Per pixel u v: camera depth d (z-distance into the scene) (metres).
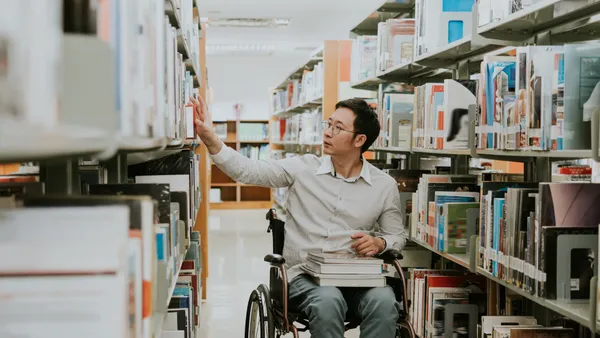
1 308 0.70
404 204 3.66
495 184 2.48
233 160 2.67
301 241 2.70
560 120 2.00
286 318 2.30
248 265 5.85
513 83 2.28
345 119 2.66
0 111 0.51
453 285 2.96
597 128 1.74
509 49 3.15
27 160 0.80
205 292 4.61
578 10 2.22
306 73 6.77
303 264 2.58
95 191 1.59
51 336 0.71
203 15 8.20
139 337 0.89
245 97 11.66
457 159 3.54
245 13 8.10
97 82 0.68
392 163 4.33
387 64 3.98
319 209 2.72
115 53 0.80
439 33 3.25
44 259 0.71
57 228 0.72
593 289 1.70
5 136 0.43
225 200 11.46
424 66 3.51
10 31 0.52
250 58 11.62
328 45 5.55
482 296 2.90
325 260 2.38
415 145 3.44
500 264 2.29
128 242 0.82
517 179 2.73
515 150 2.24
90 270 0.72
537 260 1.98
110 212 0.73
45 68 0.56
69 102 0.66
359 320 2.51
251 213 10.25
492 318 2.34
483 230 2.48
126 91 0.83
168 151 2.21
